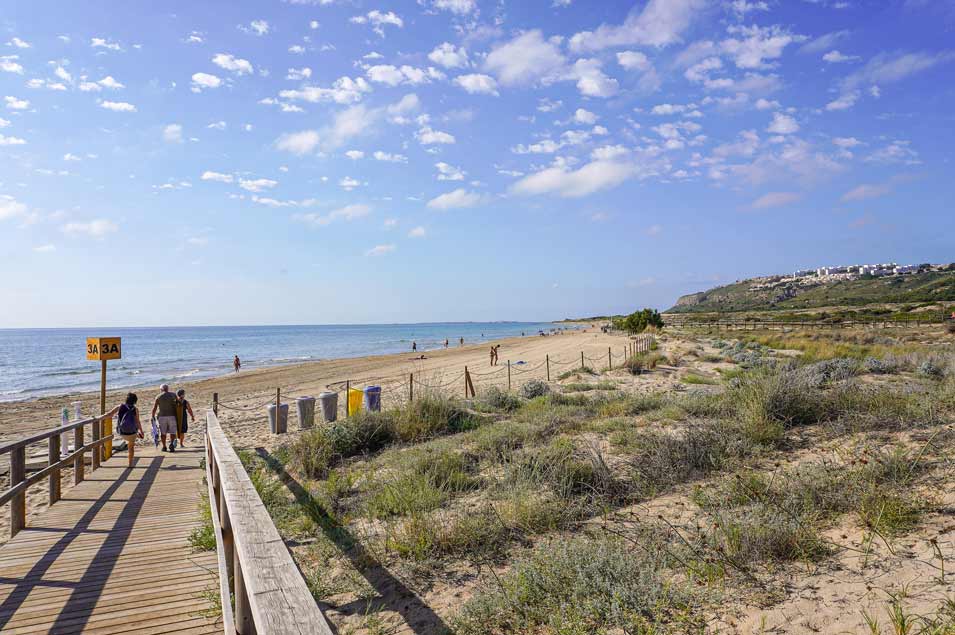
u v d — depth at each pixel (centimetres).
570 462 699
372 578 487
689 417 932
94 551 552
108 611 418
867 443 648
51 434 722
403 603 441
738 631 335
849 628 316
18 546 567
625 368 2316
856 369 1560
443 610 423
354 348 8769
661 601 378
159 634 385
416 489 690
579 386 1762
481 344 8450
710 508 534
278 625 159
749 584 390
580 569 425
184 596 445
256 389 2914
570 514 575
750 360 2202
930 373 1433
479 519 574
